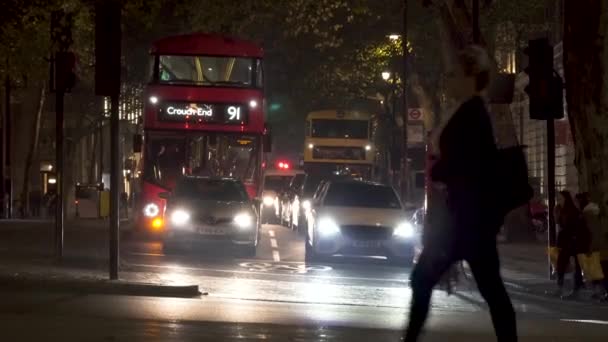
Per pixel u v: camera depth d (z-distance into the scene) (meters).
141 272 41.34
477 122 14.11
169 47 58.91
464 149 14.09
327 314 28.84
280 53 100.19
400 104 113.81
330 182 53.94
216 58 59.00
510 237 74.19
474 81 14.34
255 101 59.12
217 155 59.03
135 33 91.31
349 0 82.81
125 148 148.75
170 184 59.44
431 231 14.42
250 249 54.06
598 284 39.62
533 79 43.31
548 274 48.69
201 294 33.50
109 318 24.38
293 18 81.38
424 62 92.88
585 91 44.53
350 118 107.19
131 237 65.69
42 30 74.69
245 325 23.91
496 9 79.75
